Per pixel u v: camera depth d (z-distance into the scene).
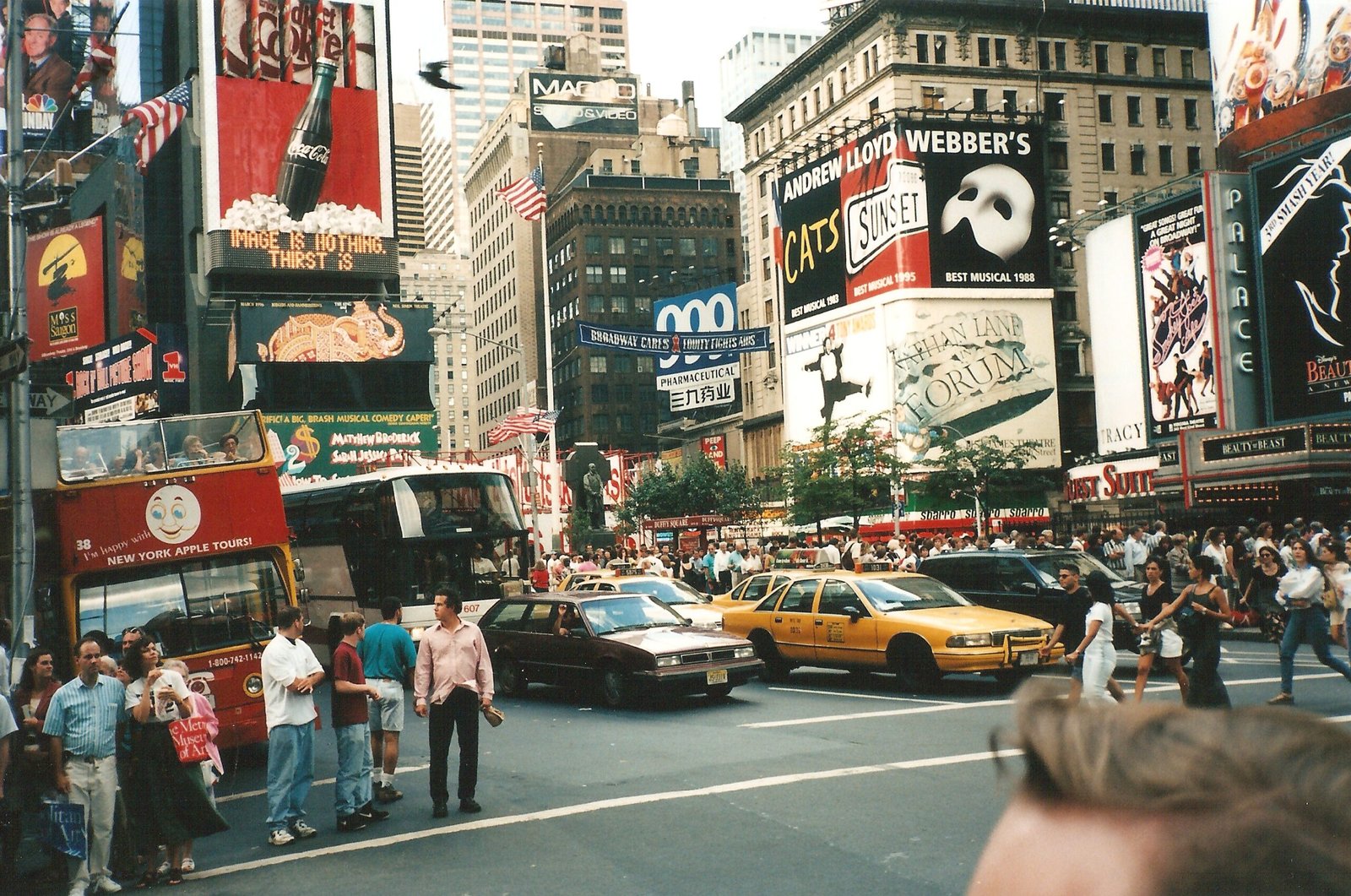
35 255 53.91
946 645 16.27
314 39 54.09
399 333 53.12
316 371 51.97
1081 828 0.69
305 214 53.53
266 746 16.06
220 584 14.20
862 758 11.75
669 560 36.06
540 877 8.23
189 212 55.88
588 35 145.50
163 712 8.84
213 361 52.69
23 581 13.20
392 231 54.88
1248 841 0.64
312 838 9.97
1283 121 44.41
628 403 123.69
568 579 25.09
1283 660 13.85
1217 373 45.00
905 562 26.94
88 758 8.72
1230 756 0.69
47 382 55.66
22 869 9.99
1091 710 0.76
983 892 0.74
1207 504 36.44
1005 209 60.44
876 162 60.50
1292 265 41.91
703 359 61.22
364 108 54.72
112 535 13.86
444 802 10.47
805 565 30.58
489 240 144.75
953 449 54.78
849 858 8.20
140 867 9.18
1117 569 26.92
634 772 11.80
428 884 8.23
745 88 190.88
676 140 131.12
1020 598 18.67
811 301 65.50
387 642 11.23
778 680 19.41
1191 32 68.62
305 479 51.16
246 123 52.88
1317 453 32.88
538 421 35.44
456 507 22.50
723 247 126.94
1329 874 0.63
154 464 14.23
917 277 58.81
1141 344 50.19
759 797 10.24
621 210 124.75
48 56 55.84
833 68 70.25
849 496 48.09
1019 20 66.06
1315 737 0.69
